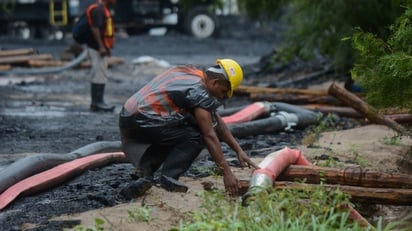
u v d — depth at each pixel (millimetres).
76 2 46219
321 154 14062
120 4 48250
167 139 10875
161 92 10758
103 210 10117
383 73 12070
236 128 15758
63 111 20922
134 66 34438
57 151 15008
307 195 9859
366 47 12172
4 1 43781
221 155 10539
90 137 16609
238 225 8820
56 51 41031
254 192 9734
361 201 10375
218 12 52688
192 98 10516
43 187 11258
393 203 10320
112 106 21062
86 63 32688
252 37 50969
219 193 10133
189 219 9766
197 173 12219
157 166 11352
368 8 22750
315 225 8719
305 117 17281
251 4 27391
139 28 50281
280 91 21719
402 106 12562
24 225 9766
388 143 15227
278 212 9195
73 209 10242
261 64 32938
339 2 23781
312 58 26781
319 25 25078
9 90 25234
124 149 11125
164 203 10359
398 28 11773
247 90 22312
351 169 10977
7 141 16094
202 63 36688
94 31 20453
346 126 17703
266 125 16422
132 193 10562
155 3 48594
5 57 32438
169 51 43188
